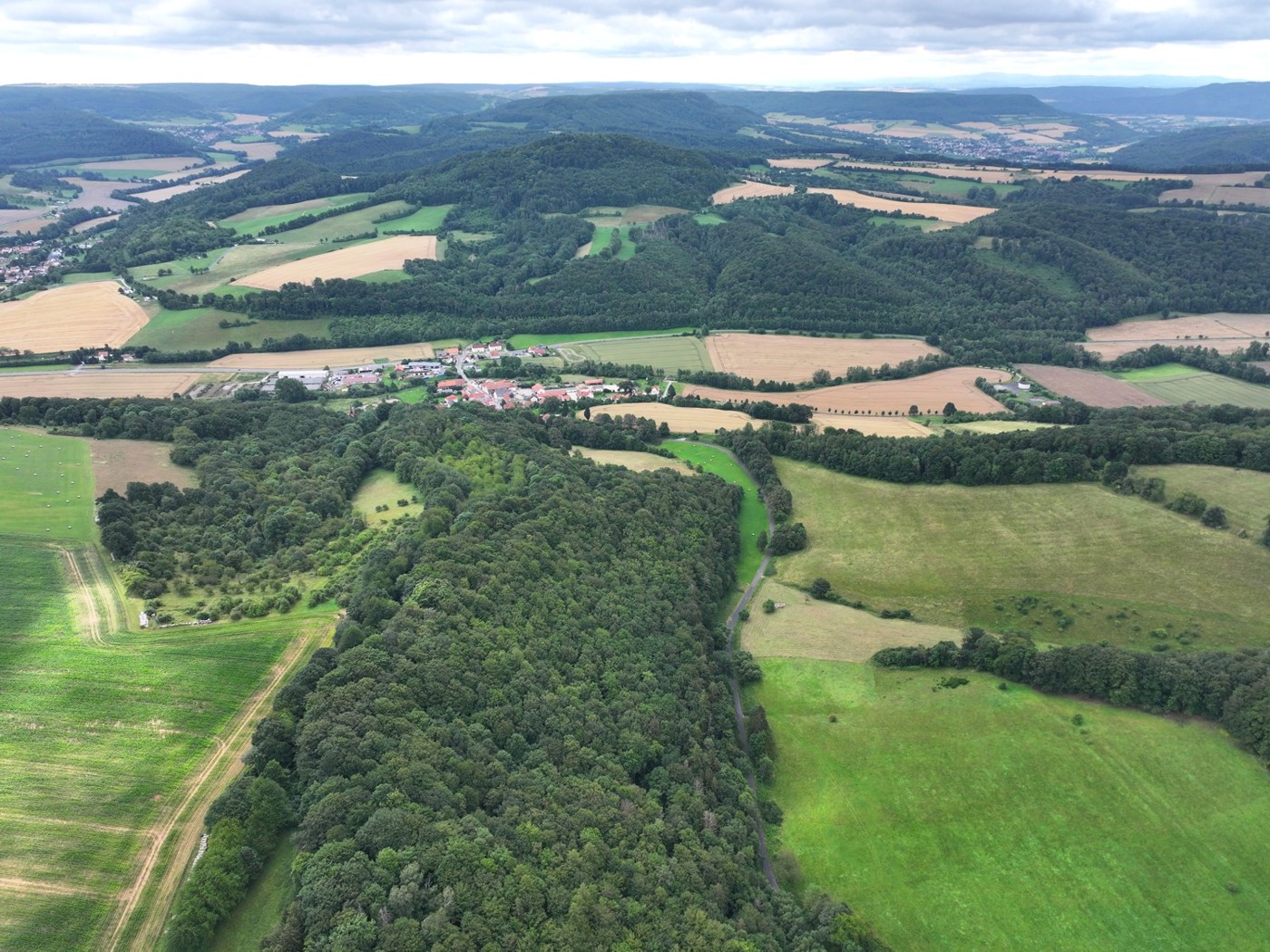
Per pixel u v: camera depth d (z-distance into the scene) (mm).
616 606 129125
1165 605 138000
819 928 86625
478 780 85938
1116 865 96188
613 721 106125
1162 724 115562
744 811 103000
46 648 104188
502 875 74625
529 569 126250
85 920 69688
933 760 113125
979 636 132375
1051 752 112375
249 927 70250
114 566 125000
